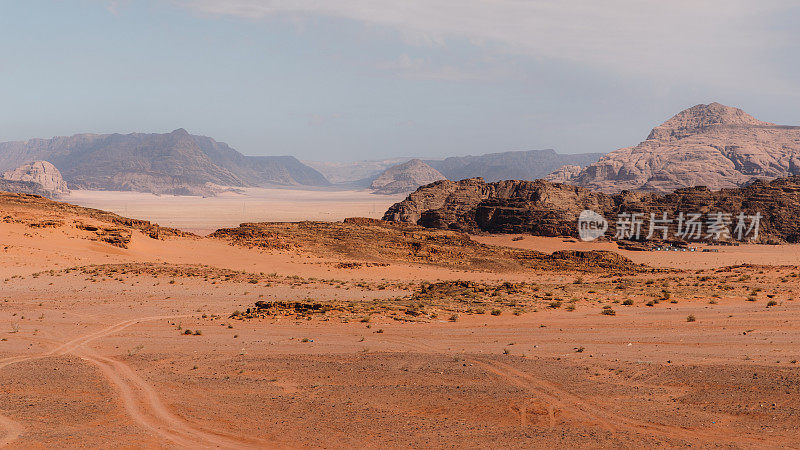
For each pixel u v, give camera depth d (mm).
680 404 27078
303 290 76125
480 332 44562
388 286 84500
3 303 62312
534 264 139750
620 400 27859
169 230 143875
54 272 85500
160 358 37688
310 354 38125
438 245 156125
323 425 25703
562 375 31750
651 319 47562
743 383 28750
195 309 59062
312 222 175625
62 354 39656
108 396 29938
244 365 35531
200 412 27516
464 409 27312
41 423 26031
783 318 44781
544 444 23047
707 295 59781
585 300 59812
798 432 23141
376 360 35906
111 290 71812
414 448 23016
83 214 143875
